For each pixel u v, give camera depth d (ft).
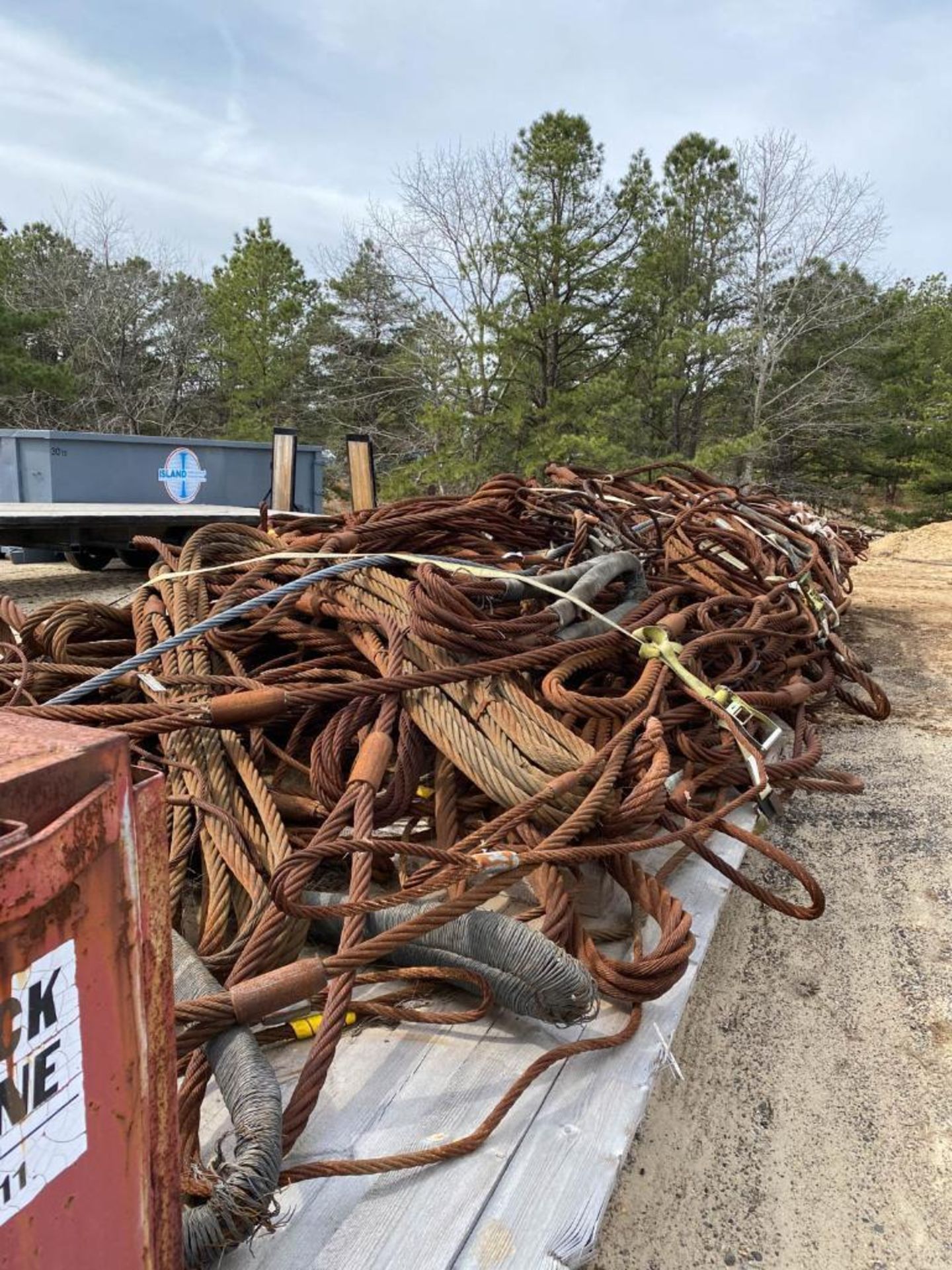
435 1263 3.94
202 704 6.61
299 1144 4.55
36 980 2.32
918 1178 6.25
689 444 79.20
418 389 78.23
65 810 2.37
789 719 11.34
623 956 6.32
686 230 74.23
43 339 98.53
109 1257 2.77
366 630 8.49
